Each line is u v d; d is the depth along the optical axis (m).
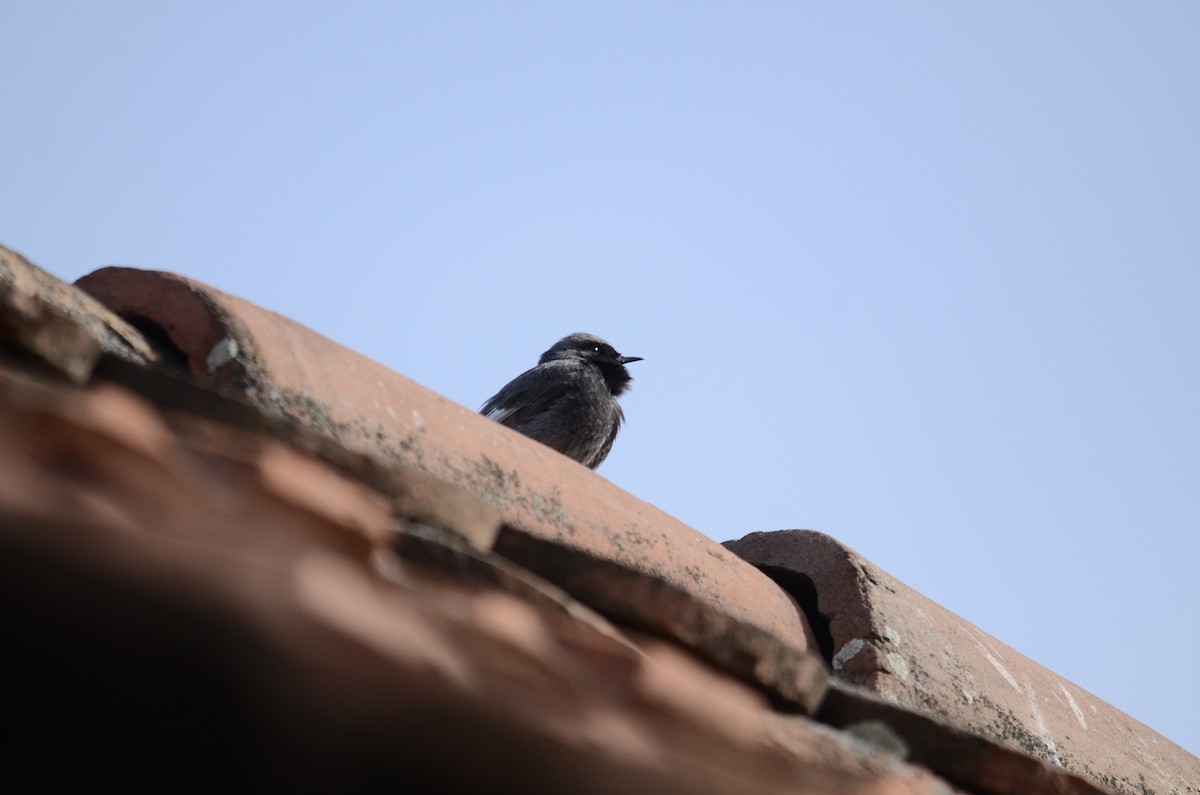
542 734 4.56
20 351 5.75
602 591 6.80
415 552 5.47
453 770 4.33
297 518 4.84
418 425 7.85
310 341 7.69
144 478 4.54
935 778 6.64
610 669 5.36
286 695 3.96
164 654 3.82
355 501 5.26
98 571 3.75
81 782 3.99
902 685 9.35
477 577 5.53
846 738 6.56
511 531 6.84
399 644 4.32
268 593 4.04
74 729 3.92
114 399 5.50
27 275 6.70
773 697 6.91
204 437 5.57
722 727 5.55
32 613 3.68
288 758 4.11
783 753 5.76
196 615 3.86
